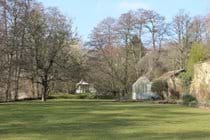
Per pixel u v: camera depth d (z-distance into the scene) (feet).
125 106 171.83
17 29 214.90
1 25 209.56
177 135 74.64
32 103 201.16
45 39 228.63
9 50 211.41
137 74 307.17
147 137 72.13
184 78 230.07
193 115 123.34
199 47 222.28
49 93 292.61
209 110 146.61
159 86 259.60
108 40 301.02
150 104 193.36
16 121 103.04
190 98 199.52
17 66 222.48
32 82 244.01
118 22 302.45
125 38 304.30
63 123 98.12
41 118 111.45
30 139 70.38
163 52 312.91
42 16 227.61
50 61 231.09
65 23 235.20
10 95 238.27
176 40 314.55
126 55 306.14
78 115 121.80
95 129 85.10
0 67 212.64
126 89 304.91
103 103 202.80
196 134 76.07
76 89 310.86
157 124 95.30
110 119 108.88
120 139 69.67
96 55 295.28
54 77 236.02
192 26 311.27
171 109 152.05
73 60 236.84
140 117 115.44
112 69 303.07
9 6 211.20
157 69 305.12
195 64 209.97
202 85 196.44
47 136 74.08
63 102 215.92
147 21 307.78
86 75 256.93
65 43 233.55
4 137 73.05
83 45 284.82
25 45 222.48
